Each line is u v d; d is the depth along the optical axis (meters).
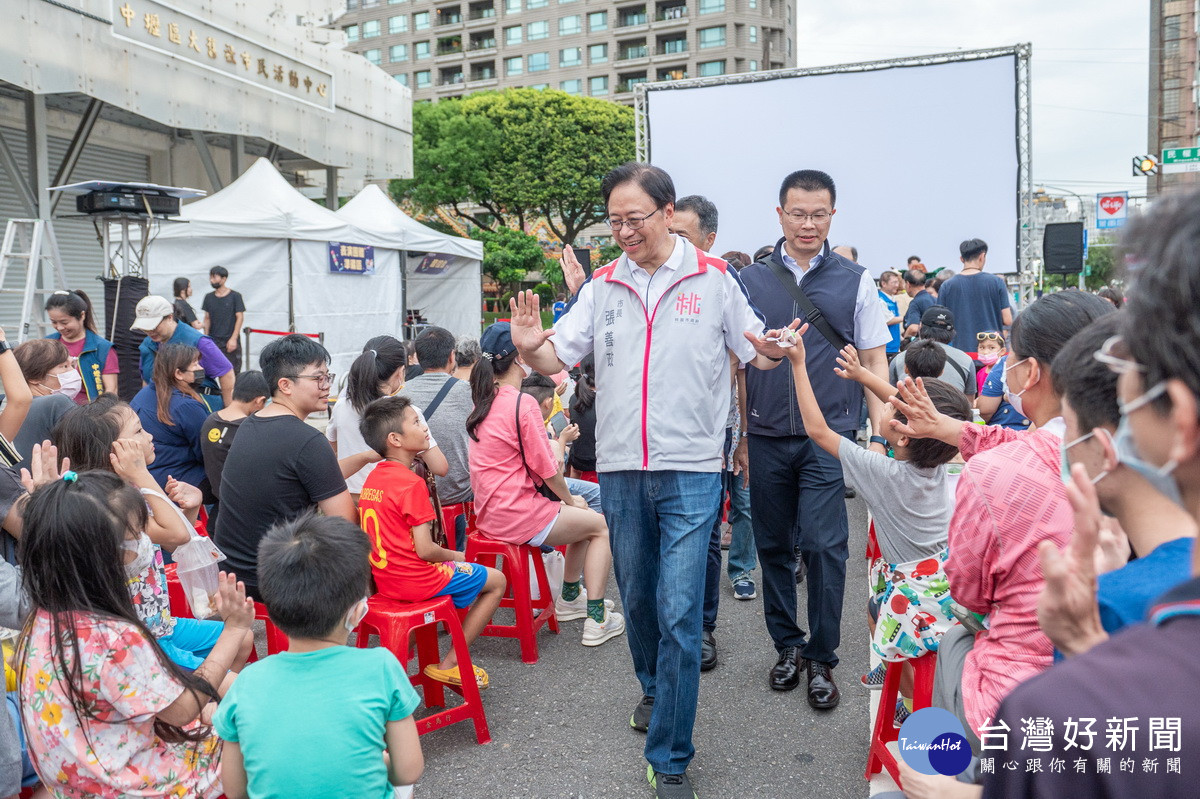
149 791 2.04
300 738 1.93
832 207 3.40
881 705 2.69
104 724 2.01
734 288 2.76
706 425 2.69
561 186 38.00
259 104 13.95
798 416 3.28
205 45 12.66
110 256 8.65
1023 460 1.82
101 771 1.99
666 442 2.66
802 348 2.67
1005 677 1.80
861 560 5.26
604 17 62.12
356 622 2.15
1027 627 1.78
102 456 2.87
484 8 65.56
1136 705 0.70
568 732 3.17
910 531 2.51
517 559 3.81
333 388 10.83
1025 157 9.53
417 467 3.56
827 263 3.42
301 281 10.97
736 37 59.75
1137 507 0.97
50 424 4.07
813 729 3.15
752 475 3.46
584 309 2.90
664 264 2.71
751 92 10.17
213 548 3.34
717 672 3.69
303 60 15.09
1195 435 0.74
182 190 8.80
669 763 2.63
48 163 12.85
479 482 3.82
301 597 2.00
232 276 10.52
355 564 2.05
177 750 2.12
